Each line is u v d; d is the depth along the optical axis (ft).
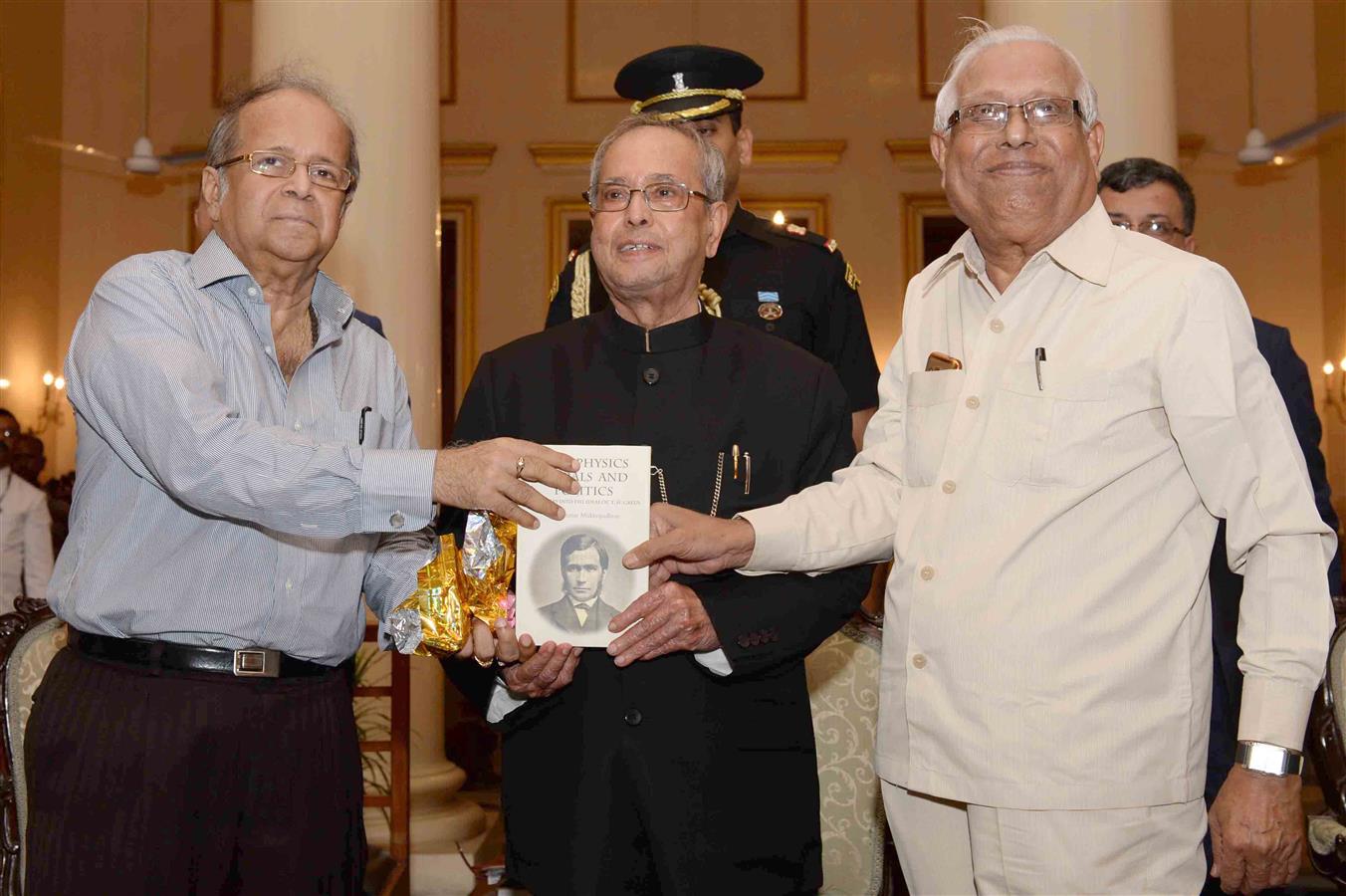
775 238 11.13
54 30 38.88
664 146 7.62
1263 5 38.37
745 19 38.73
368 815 15.71
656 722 7.13
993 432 6.62
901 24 38.52
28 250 37.27
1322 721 8.40
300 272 7.14
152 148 38.09
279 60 16.05
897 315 38.11
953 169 6.90
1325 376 37.68
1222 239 38.50
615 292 7.73
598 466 6.95
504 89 39.01
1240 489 6.18
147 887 6.42
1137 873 6.22
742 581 7.41
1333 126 36.86
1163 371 6.28
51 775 6.57
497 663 7.40
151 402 6.39
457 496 6.51
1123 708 6.21
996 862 6.40
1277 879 6.09
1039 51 6.82
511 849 7.38
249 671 6.77
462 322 38.73
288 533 6.44
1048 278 6.81
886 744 6.95
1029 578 6.39
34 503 21.39
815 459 7.80
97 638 6.77
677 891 6.86
